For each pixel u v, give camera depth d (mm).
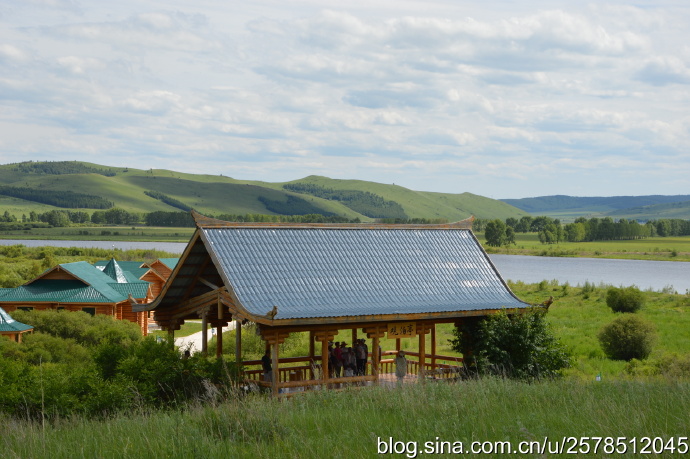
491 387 16844
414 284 23562
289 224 23547
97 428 14234
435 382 19641
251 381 19969
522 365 23078
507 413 13898
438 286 24031
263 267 21344
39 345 34250
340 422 13664
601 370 32062
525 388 17031
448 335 45781
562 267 142375
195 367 19375
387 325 22062
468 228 27531
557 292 77625
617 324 36938
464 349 24516
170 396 18641
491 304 23938
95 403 17188
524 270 131625
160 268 69125
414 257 24891
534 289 82062
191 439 12016
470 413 13867
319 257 22828
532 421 12992
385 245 24859
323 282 21812
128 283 51719
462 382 18750
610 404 13883
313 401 16656
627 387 17094
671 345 39781
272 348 19750
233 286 20188
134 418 15516
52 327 38656
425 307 22250
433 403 14688
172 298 23422
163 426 13547
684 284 99375
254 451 11320
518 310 23953
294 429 12992
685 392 15445
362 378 21188
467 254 26234
